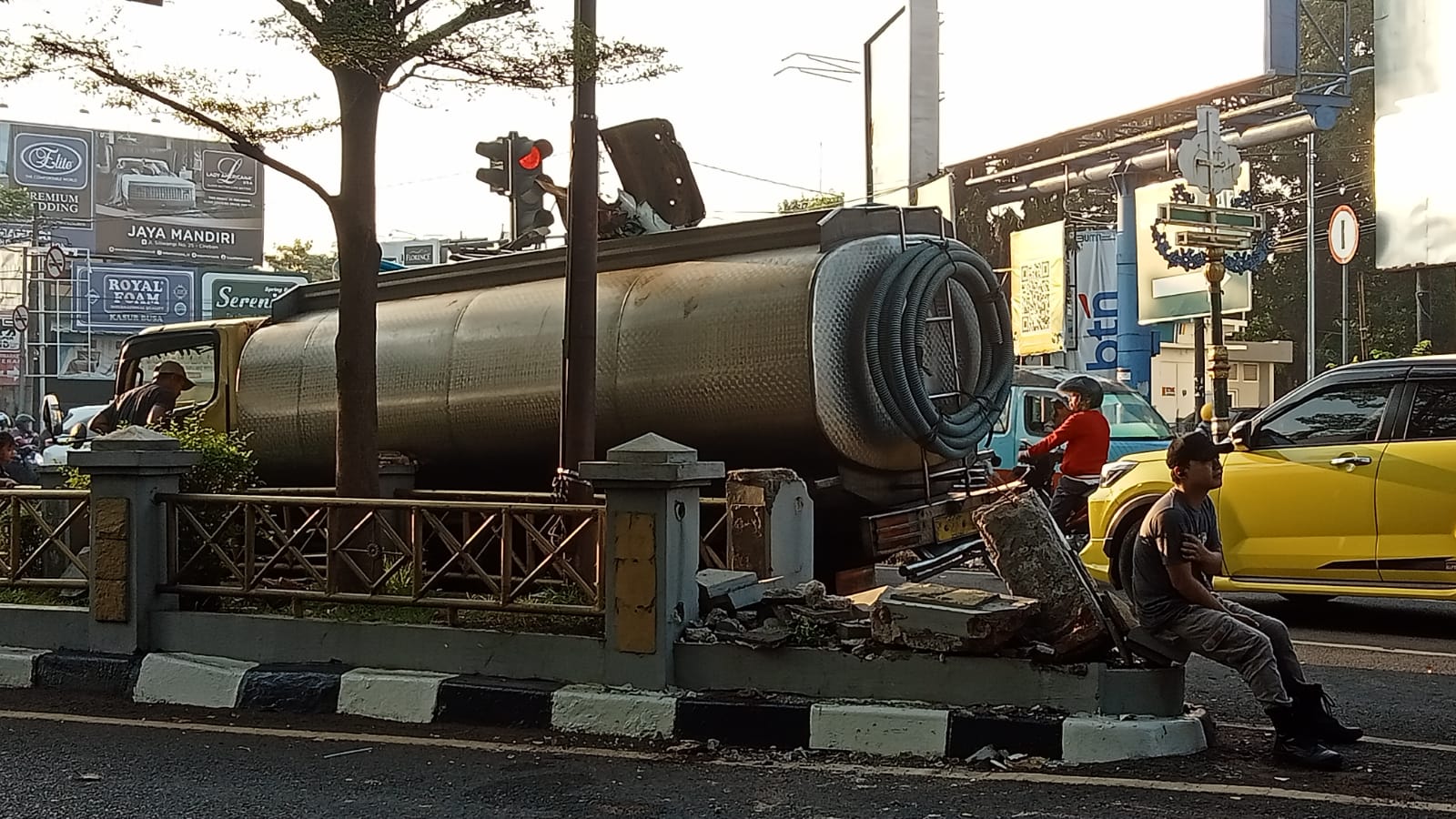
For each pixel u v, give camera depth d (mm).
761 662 6051
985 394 9148
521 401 9375
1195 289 24938
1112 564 9773
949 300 9070
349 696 6574
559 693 6223
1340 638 8797
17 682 7293
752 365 8398
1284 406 9227
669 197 10367
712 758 5727
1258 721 6262
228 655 7094
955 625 5633
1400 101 20984
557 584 6762
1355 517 8719
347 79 7824
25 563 7641
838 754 5688
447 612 6922
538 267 9805
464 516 6859
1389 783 5152
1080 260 28047
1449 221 20125
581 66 7586
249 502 7086
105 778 5539
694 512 6406
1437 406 8562
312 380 10695
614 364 8898
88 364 53406
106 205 62375
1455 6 19906
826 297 8305
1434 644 8516
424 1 7660
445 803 5164
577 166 7961
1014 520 5805
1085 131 26672
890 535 8641
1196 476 5535
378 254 7988
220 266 63281
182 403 11648
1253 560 9172
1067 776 5238
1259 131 23859
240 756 5867
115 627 7262
